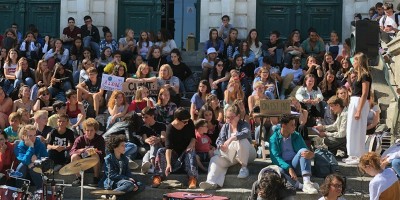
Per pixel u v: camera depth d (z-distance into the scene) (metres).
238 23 18.67
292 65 16.34
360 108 12.04
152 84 14.65
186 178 11.75
